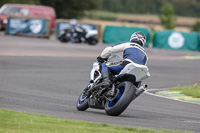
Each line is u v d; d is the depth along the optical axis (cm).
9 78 4672
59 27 11719
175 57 9638
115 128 2075
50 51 8488
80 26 10756
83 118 2491
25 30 11544
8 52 7750
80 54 8388
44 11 13025
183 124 2516
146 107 3331
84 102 2867
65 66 6388
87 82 4919
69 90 4153
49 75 5231
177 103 3731
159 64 7888
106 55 2723
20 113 2308
